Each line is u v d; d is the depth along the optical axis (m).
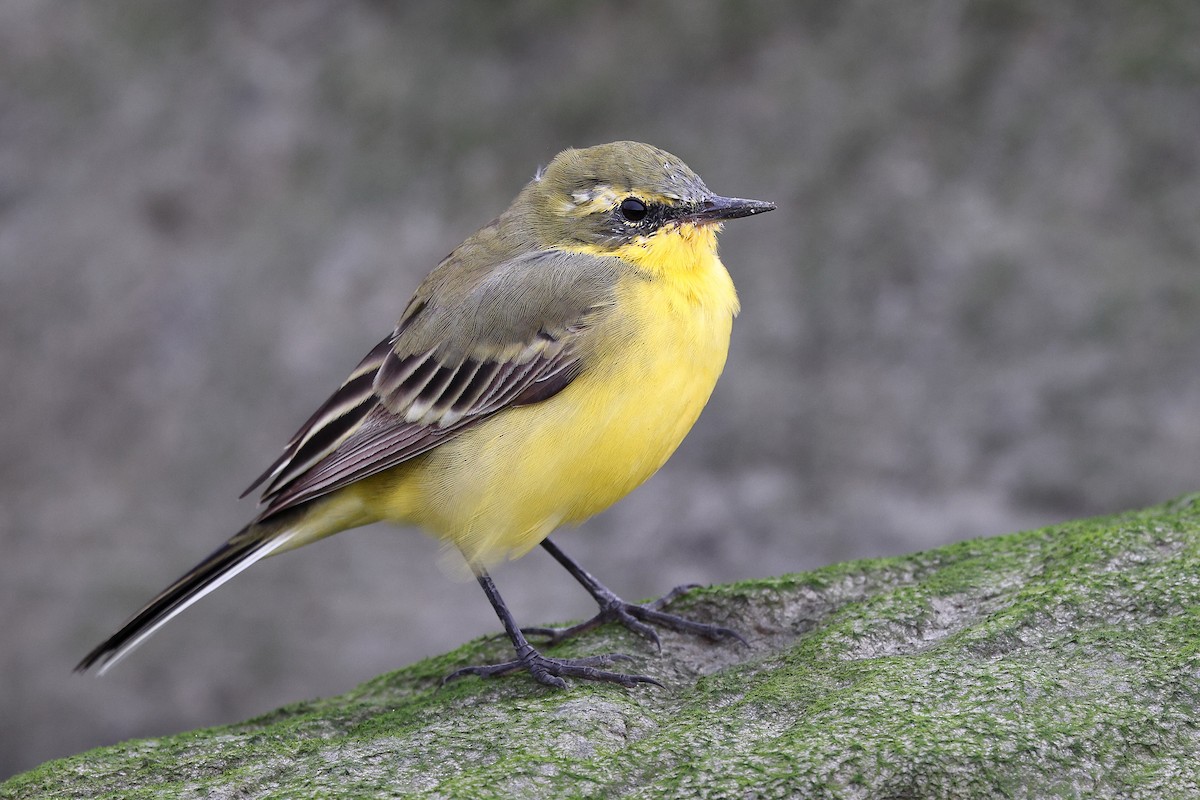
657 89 17.28
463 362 8.40
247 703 14.50
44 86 19.11
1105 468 14.66
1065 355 15.27
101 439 16.97
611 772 6.43
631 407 8.17
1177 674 6.62
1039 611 7.34
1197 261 15.39
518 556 8.53
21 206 18.48
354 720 8.12
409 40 18.59
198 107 18.78
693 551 15.09
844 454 15.34
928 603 7.83
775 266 16.30
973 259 15.80
